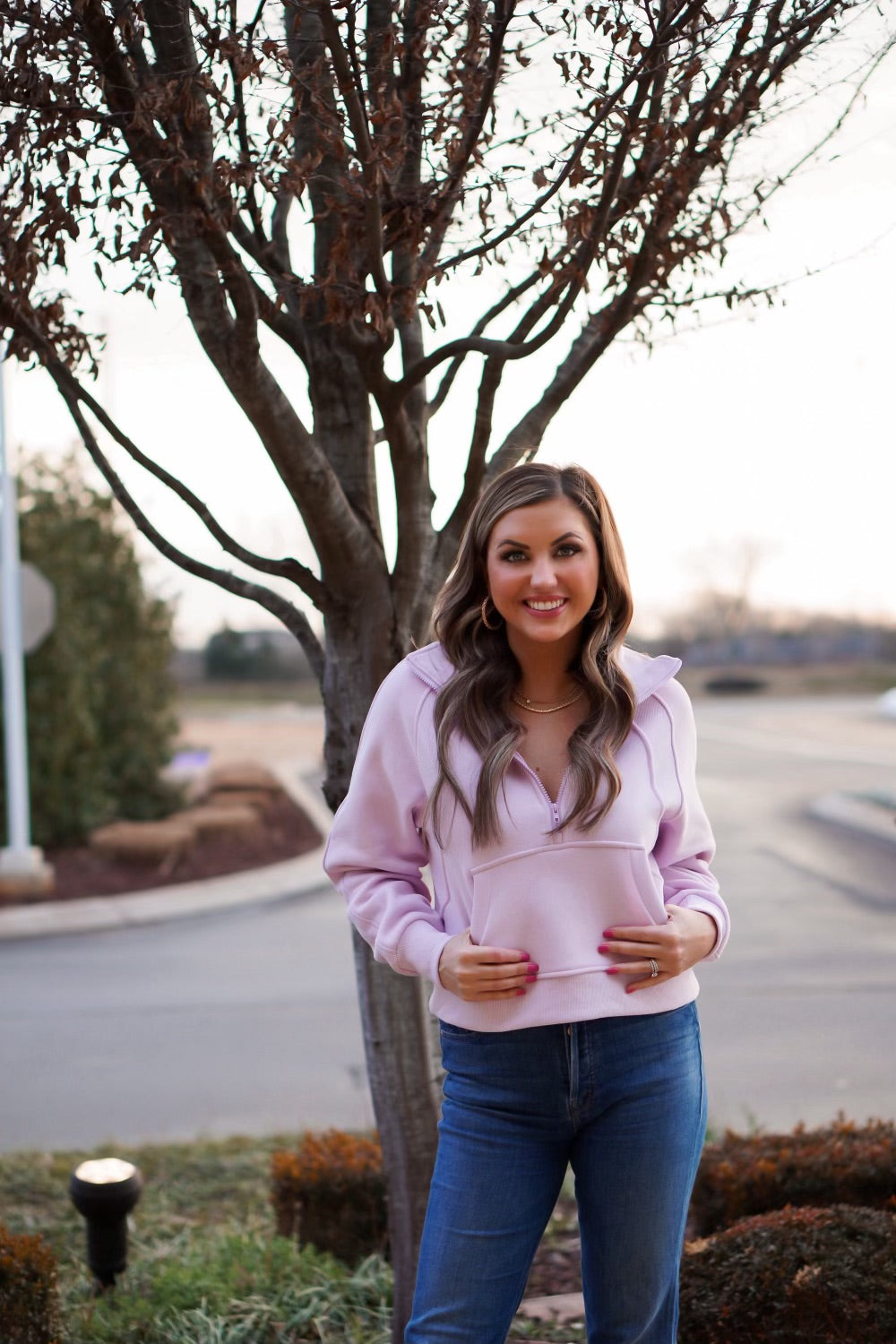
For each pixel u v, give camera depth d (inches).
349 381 96.4
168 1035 249.6
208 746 966.4
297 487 87.4
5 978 302.5
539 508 68.4
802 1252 93.2
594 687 68.7
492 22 78.7
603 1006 66.4
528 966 66.1
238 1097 210.5
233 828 489.7
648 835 68.1
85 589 485.4
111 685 506.3
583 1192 69.5
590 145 82.0
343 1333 109.7
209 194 80.1
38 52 79.4
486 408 90.1
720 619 2249.0
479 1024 67.9
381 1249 128.6
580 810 65.9
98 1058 234.7
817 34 84.5
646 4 75.2
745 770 735.1
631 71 77.1
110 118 80.7
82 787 475.8
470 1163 68.0
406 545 95.5
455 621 71.9
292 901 398.9
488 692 69.5
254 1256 125.0
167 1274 121.8
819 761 788.0
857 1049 227.3
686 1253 96.6
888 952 307.3
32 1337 96.2
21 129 79.5
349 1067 226.4
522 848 66.6
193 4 77.7
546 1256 130.1
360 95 78.4
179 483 93.0
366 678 96.5
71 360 98.2
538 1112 67.7
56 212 80.0
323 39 78.6
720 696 1747.0
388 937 70.8
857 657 2102.6
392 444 92.2
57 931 355.9
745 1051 227.3
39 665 461.4
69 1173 169.8
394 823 73.4
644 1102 67.3
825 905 366.3
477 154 82.7
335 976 298.7
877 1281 89.1
